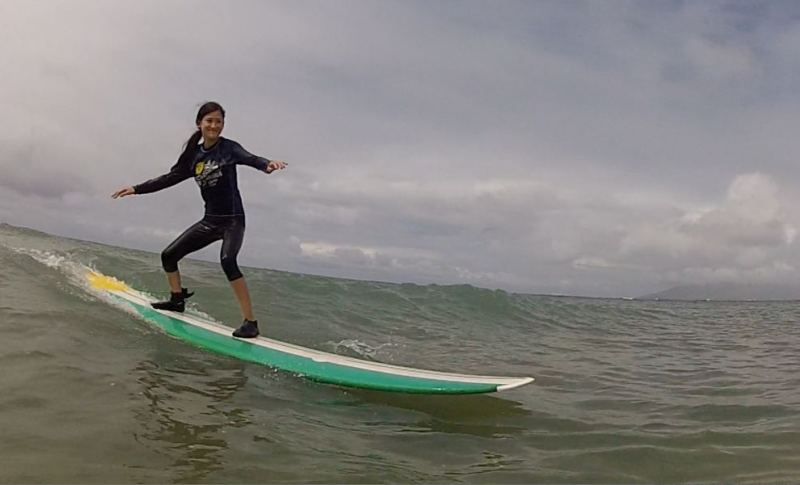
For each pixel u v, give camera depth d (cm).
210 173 597
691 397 588
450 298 1322
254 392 488
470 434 443
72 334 558
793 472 373
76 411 388
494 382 522
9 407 379
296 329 809
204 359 563
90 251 1188
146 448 348
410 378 544
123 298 731
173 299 682
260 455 357
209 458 344
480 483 348
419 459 383
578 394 593
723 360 843
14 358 467
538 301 1513
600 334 1134
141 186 616
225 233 616
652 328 1297
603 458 399
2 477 296
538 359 797
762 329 1347
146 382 466
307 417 445
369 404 502
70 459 323
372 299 1176
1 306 607
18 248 1044
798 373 735
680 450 416
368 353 735
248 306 630
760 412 524
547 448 418
